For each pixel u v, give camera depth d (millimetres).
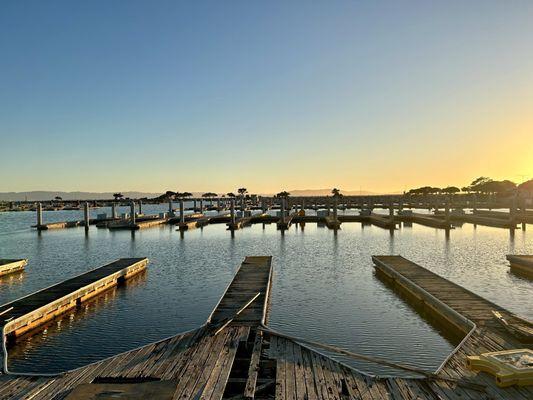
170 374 13492
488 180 188000
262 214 111812
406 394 12125
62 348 19391
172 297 28234
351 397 11977
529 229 71188
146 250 52188
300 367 14000
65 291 26125
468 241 56688
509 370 12500
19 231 80562
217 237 65562
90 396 11961
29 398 12219
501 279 32688
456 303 21859
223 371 13656
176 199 170375
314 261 42062
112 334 21172
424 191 169125
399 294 28047
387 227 75000
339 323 22094
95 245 57969
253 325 18609
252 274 30922
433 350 18469
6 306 22703
